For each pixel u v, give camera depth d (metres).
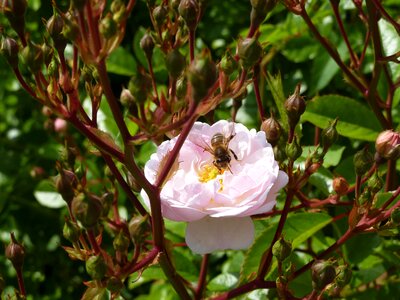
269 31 0.46
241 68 0.26
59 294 0.65
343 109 0.39
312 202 0.32
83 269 0.66
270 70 0.50
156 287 0.46
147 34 0.30
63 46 0.26
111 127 0.42
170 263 0.28
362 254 0.36
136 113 0.25
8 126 0.67
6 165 0.63
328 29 0.45
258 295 0.33
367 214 0.29
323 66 0.44
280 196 0.38
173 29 0.31
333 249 0.29
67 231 0.26
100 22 0.23
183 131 0.24
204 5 0.28
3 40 0.24
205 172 0.28
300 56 0.45
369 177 0.32
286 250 0.27
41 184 0.52
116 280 0.25
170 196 0.26
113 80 0.59
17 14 0.24
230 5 0.56
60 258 0.65
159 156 0.28
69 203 0.26
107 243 0.52
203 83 0.22
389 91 0.38
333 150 0.38
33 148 0.64
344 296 0.37
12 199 0.62
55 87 0.25
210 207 0.26
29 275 0.64
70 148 0.30
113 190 0.32
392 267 0.38
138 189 0.28
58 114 0.24
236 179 0.26
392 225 0.28
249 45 0.24
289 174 0.28
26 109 0.67
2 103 0.65
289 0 0.35
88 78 0.29
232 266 0.38
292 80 0.50
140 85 0.23
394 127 0.43
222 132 0.29
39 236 0.64
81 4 0.22
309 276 0.35
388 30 0.41
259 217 0.32
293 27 0.45
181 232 0.38
